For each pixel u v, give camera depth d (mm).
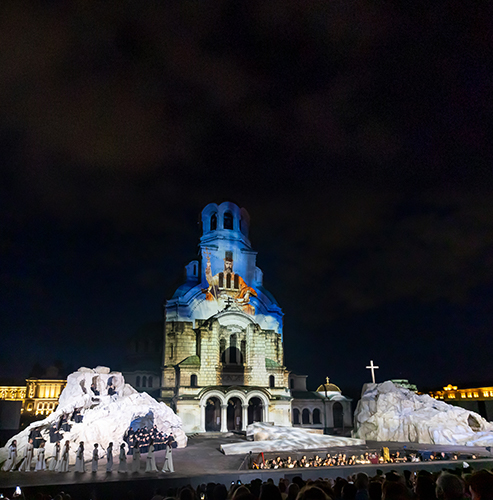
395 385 64375
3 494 25500
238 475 29484
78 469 31531
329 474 30859
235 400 72688
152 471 31953
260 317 78938
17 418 55281
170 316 74000
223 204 83812
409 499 7273
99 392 46750
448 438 50781
